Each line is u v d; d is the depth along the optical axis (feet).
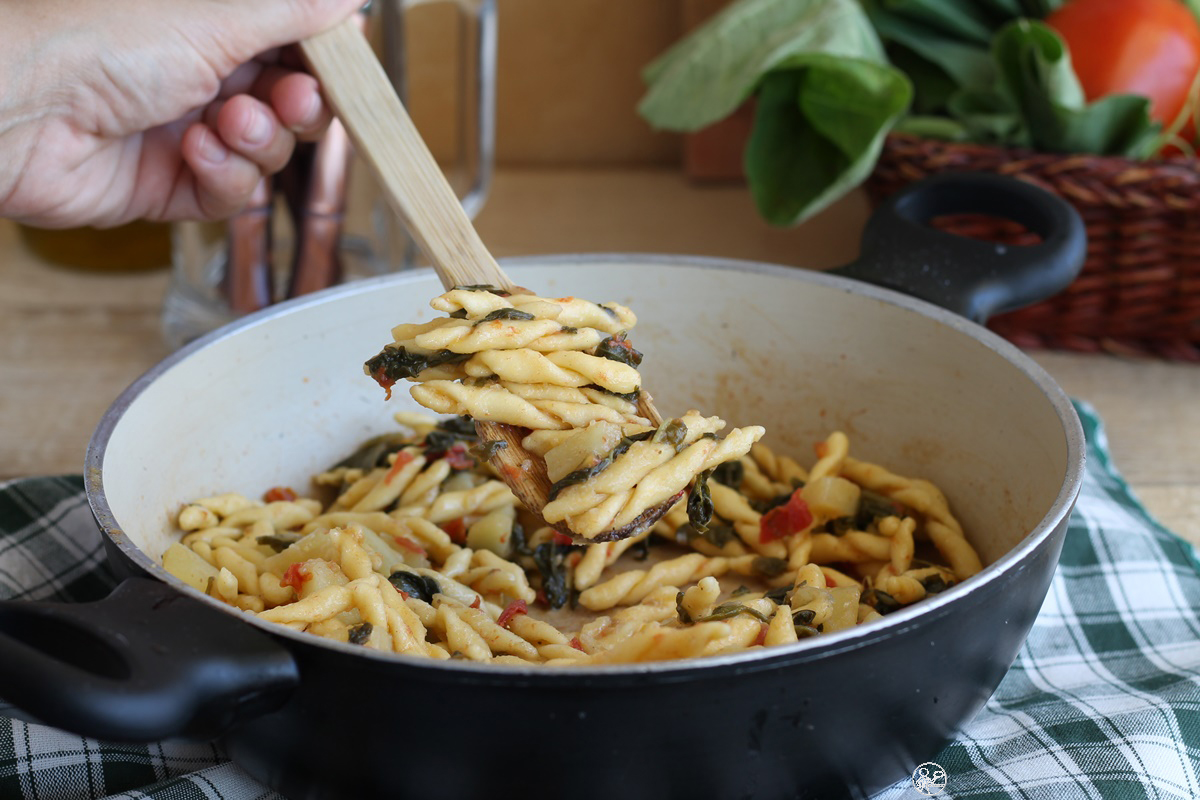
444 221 1.65
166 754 1.53
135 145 1.97
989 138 2.26
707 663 1.23
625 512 1.46
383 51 2.30
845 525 1.75
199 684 1.22
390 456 1.82
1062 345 2.35
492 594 1.69
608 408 1.53
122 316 2.50
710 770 1.29
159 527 1.65
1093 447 2.04
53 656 1.27
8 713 1.53
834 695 1.28
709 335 1.90
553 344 1.53
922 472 1.80
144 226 2.60
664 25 2.88
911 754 1.38
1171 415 2.20
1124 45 2.21
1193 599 1.77
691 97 2.25
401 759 1.30
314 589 1.53
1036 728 1.54
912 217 1.91
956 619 1.31
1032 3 2.31
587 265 1.87
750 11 2.27
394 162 1.68
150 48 1.77
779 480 1.87
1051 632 1.73
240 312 2.21
